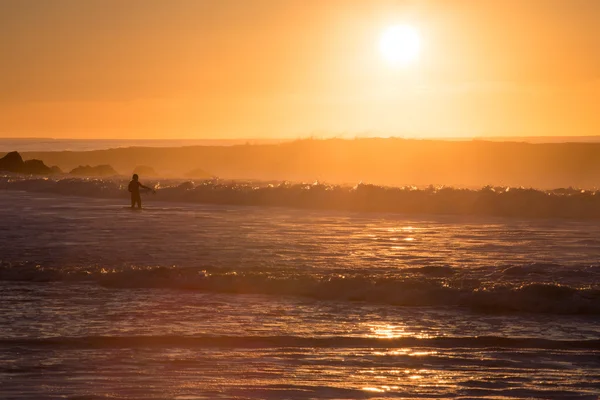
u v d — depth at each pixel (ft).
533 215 188.96
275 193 224.12
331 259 107.86
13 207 205.77
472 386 52.49
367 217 181.37
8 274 91.09
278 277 87.45
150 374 54.49
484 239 135.44
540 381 53.62
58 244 123.54
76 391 50.55
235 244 124.88
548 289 78.18
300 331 66.59
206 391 50.93
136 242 126.72
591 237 139.33
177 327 67.56
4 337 63.82
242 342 63.10
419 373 55.31
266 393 50.65
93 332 65.57
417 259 108.68
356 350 61.21
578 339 64.44
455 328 68.13
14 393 50.06
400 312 74.28
